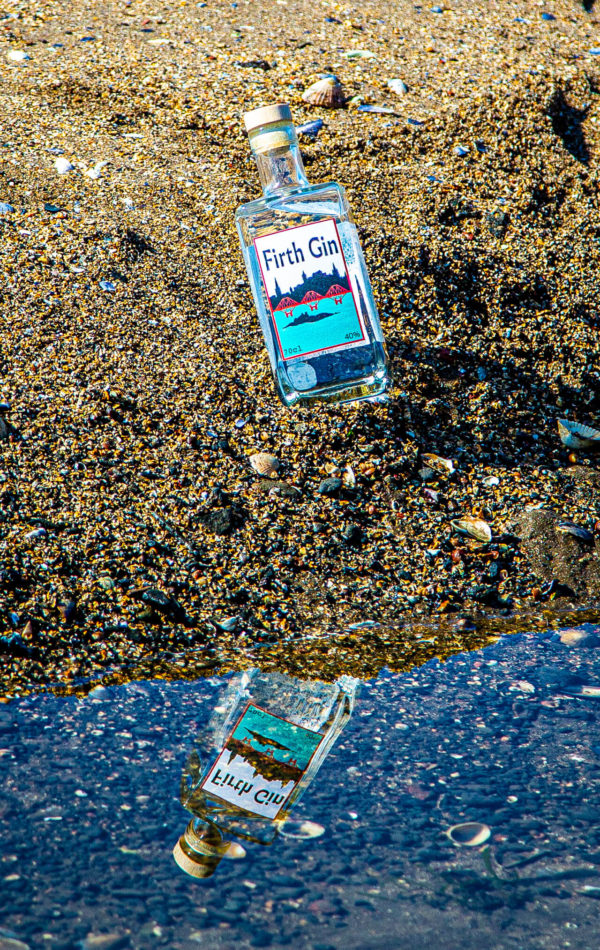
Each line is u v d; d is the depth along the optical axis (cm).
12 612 299
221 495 308
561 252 329
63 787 286
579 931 272
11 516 303
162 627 300
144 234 325
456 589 306
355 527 308
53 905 275
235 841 283
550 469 315
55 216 324
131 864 281
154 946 260
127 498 307
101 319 317
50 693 294
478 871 281
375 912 279
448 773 288
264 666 298
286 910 279
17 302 316
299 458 312
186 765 288
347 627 303
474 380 320
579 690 296
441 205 331
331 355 309
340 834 284
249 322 320
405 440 314
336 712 293
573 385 321
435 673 298
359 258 308
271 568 305
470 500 312
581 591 307
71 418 310
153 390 313
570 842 283
